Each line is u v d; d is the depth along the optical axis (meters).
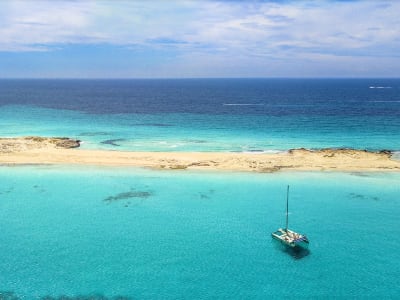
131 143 75.56
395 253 36.09
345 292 30.34
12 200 47.31
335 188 51.69
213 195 49.31
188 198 48.38
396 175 56.38
